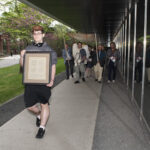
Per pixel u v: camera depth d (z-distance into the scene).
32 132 3.84
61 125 4.16
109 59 9.19
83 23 12.38
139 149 3.28
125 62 8.92
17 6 21.70
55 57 3.50
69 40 28.80
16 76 12.52
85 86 8.38
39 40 3.55
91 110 5.13
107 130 4.01
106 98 6.43
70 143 3.40
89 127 4.04
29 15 22.42
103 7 7.41
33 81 3.41
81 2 6.53
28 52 3.45
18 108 5.52
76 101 5.99
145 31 4.59
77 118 4.56
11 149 3.22
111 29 16.55
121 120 4.52
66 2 6.50
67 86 8.41
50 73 3.39
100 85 8.56
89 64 10.73
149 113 4.04
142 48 4.88
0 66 21.03
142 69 4.77
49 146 3.30
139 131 3.96
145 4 4.61
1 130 3.94
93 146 3.38
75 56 9.14
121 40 12.18
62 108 5.32
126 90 7.58
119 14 9.05
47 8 7.48
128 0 6.19
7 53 55.31
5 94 7.41
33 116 4.71
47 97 3.54
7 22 22.30
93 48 10.63
